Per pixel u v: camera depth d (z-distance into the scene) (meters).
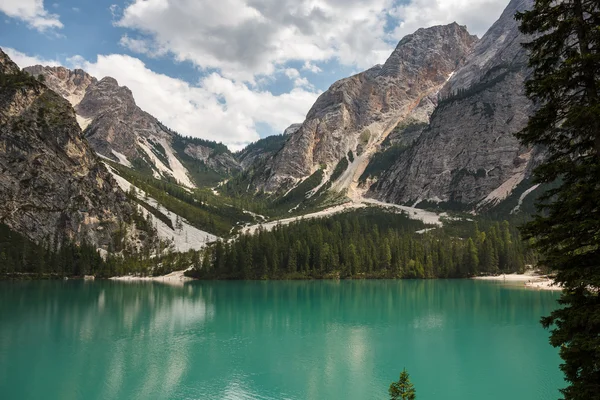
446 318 98.31
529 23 25.16
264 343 74.81
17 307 114.12
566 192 23.25
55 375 57.78
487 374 57.19
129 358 65.62
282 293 149.88
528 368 59.91
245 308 115.00
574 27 23.47
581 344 21.83
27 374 58.19
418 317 99.81
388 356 66.19
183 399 49.75
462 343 74.12
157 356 66.75
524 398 49.12
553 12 24.19
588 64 22.44
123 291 156.25
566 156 24.69
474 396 49.50
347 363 62.78
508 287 163.62
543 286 160.50
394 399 29.92
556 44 24.52
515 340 76.00
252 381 55.41
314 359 64.94
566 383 53.72
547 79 23.42
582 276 22.28
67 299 130.88
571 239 23.50
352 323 92.75
